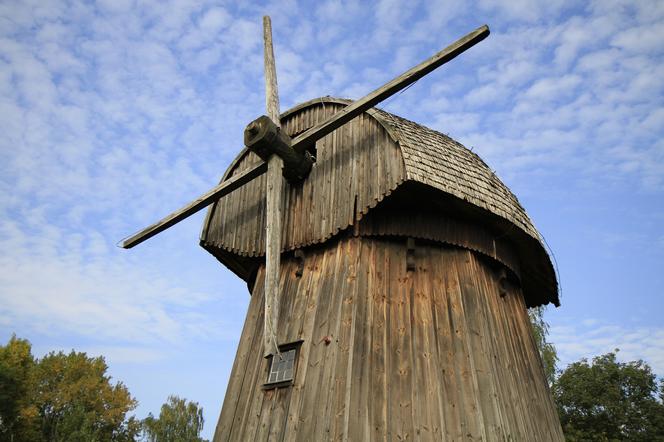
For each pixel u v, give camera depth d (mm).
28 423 38125
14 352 39438
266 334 8625
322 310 9047
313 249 9969
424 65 8719
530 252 10859
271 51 11414
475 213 9633
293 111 11203
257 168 10328
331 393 8031
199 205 10953
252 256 10836
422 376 8305
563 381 27531
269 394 8875
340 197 9727
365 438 7613
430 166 9211
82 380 47062
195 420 55938
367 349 8391
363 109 9398
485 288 9742
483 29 8320
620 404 25891
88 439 41969
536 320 21047
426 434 7809
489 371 8609
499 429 8141
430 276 9312
